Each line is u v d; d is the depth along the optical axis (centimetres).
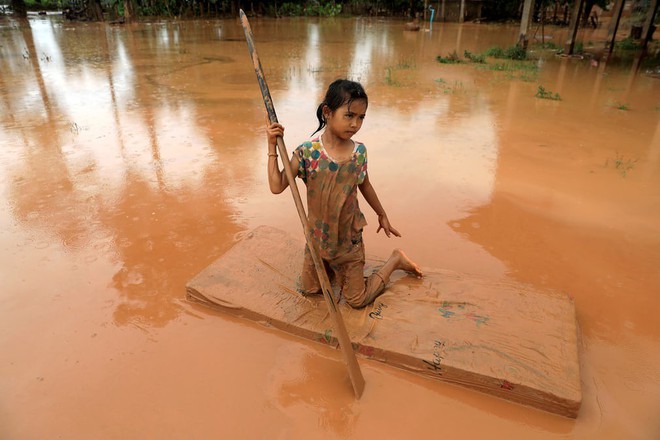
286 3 3341
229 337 274
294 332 272
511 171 531
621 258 361
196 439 213
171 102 848
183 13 2938
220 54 1475
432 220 416
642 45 1627
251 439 212
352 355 233
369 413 225
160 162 548
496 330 256
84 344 269
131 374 248
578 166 550
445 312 271
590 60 1421
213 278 309
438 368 239
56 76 1093
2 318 288
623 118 772
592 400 233
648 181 510
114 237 384
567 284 327
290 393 237
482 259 357
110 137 641
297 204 232
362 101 233
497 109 821
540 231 400
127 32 2106
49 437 214
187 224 407
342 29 2420
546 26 2627
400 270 315
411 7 3195
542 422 221
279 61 1351
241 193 468
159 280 328
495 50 1496
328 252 267
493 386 230
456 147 611
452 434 215
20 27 2283
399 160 560
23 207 434
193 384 242
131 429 218
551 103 873
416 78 1115
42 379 245
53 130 670
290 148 598
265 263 324
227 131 671
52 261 349
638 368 254
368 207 439
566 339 249
